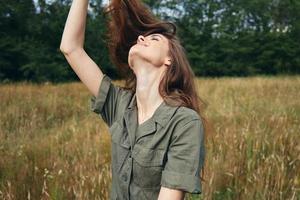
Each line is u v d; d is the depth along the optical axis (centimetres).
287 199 346
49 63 2944
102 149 499
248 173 386
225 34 4081
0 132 632
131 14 142
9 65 2836
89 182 353
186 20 4150
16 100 1039
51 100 1027
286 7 4291
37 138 609
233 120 677
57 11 3106
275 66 4022
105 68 3284
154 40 131
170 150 121
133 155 125
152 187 123
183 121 120
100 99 142
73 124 705
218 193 349
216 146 471
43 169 421
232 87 1546
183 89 130
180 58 130
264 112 789
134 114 131
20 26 2995
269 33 4047
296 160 431
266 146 472
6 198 343
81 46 145
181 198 120
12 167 429
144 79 129
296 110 852
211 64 3997
